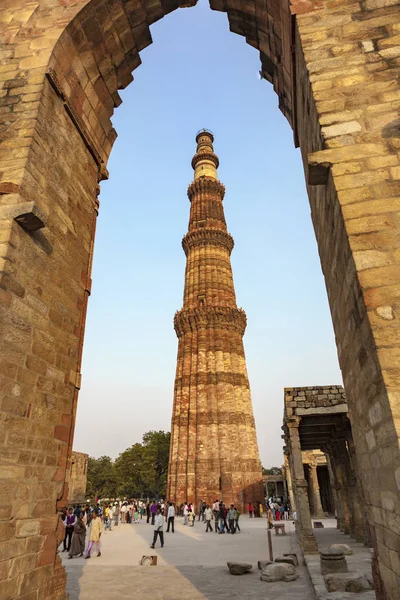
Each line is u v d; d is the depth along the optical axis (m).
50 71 7.67
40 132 7.17
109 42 9.45
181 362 41.41
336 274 6.16
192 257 48.09
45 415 6.59
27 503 5.83
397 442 3.85
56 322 7.29
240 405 38.78
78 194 8.73
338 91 6.14
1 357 5.52
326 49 6.64
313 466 34.22
